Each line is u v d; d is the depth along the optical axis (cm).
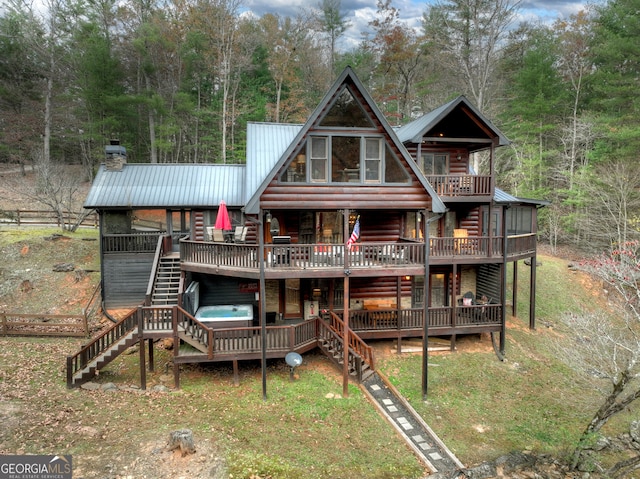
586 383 1452
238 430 1048
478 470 1000
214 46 3080
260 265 1262
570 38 3306
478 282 1975
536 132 3016
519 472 1030
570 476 1040
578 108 3161
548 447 1128
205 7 3039
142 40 2905
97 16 3169
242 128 3522
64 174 2870
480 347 1689
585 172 2691
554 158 3155
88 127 2894
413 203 1377
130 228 1848
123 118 2966
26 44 3338
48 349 1485
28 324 1580
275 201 1293
